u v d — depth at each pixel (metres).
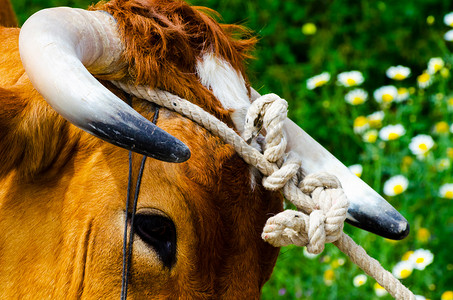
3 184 4.12
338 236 3.97
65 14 3.77
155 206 3.91
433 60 8.75
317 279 7.32
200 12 4.37
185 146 3.44
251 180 4.03
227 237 3.98
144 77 3.95
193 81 4.08
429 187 7.80
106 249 3.94
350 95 8.59
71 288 3.98
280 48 10.12
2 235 4.09
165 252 3.92
